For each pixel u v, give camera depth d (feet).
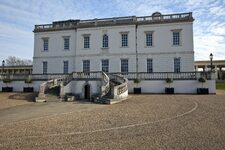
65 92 91.35
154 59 114.11
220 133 27.22
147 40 116.47
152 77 100.94
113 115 41.60
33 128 31.76
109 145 23.17
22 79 116.16
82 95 95.66
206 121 34.22
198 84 92.79
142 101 64.34
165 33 113.50
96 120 37.01
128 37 118.01
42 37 134.62
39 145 23.49
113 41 120.26
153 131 28.76
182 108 47.85
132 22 117.08
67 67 128.88
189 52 109.60
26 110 52.75
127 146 22.75
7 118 41.14
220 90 115.24
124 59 118.11
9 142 24.79
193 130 28.84
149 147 22.33
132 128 30.71
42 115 44.14
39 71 133.49
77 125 33.30
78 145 23.32
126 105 56.49
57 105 63.31
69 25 131.75
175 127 30.71
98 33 123.03
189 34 110.22
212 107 48.91
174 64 111.96
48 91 87.25
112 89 67.46
